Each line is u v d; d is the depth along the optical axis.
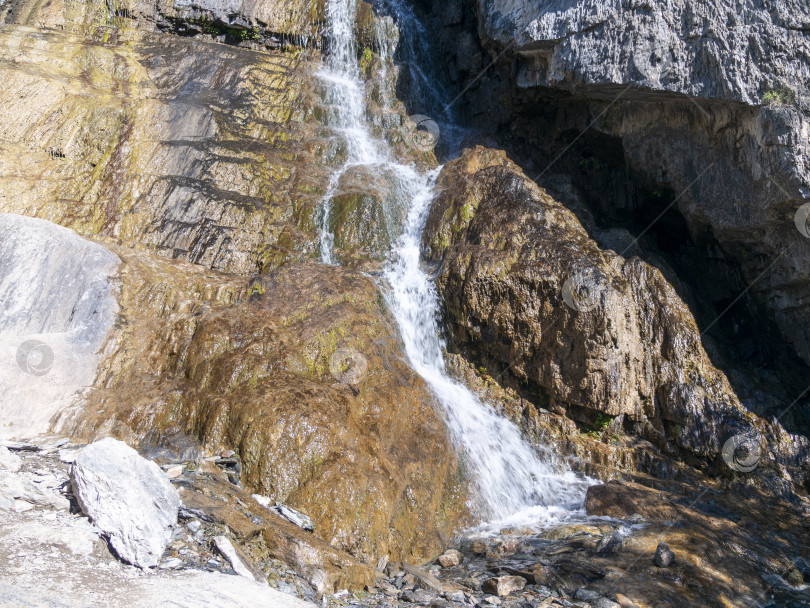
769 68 8.17
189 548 5.04
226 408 6.92
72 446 6.34
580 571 6.27
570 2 9.49
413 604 5.54
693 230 10.11
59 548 4.56
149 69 11.11
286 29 12.55
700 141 9.41
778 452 8.18
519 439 8.34
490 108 11.98
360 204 9.93
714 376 8.59
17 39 10.81
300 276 8.61
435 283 9.17
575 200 10.61
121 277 8.12
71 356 7.30
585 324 8.33
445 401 8.23
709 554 6.62
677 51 8.75
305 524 6.05
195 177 9.77
